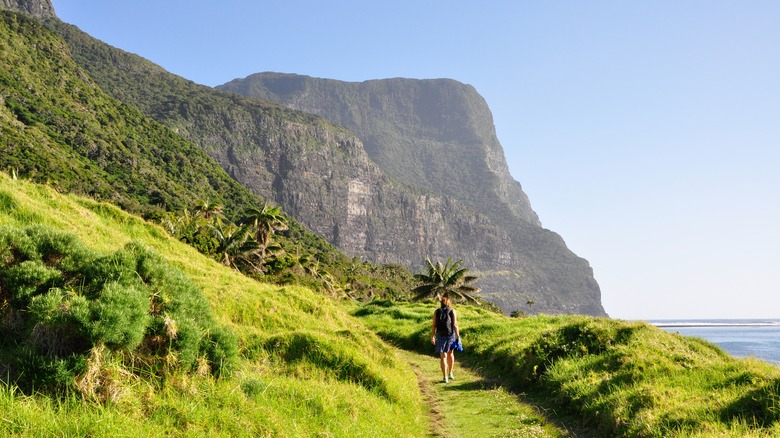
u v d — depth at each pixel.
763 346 154.62
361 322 30.22
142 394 6.13
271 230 90.06
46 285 6.94
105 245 19.84
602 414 8.88
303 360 11.40
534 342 14.35
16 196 19.48
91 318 6.14
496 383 13.48
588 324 14.36
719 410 7.77
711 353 13.54
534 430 8.81
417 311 37.94
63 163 173.62
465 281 79.19
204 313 8.47
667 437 7.27
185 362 7.09
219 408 6.60
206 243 71.62
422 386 13.76
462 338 20.88
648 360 11.01
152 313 7.62
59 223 19.17
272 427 6.61
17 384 5.50
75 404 5.42
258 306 18.67
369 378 11.19
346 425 7.79
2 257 7.18
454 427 9.54
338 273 172.38
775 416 7.19
